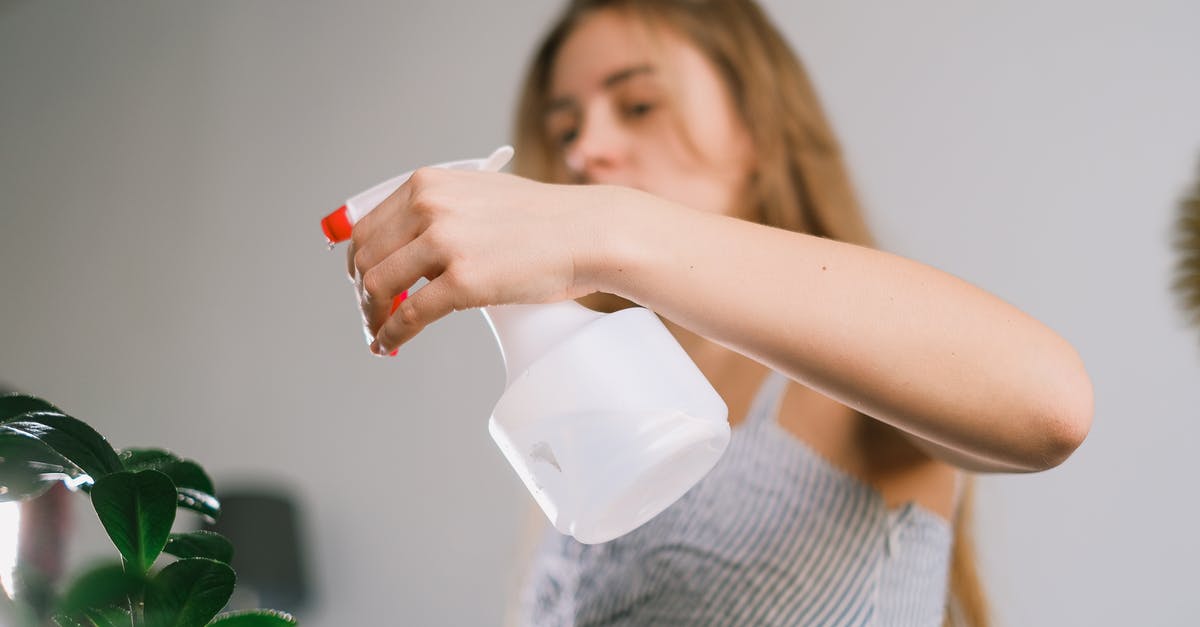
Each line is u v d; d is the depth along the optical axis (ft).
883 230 5.44
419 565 6.42
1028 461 1.54
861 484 2.45
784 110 4.06
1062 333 4.99
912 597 2.45
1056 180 5.13
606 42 4.20
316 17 7.79
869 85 5.62
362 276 1.47
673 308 1.44
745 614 2.42
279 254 7.55
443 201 1.40
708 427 1.39
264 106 7.90
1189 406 4.67
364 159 7.36
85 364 8.38
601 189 1.47
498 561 6.15
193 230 8.00
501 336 1.47
